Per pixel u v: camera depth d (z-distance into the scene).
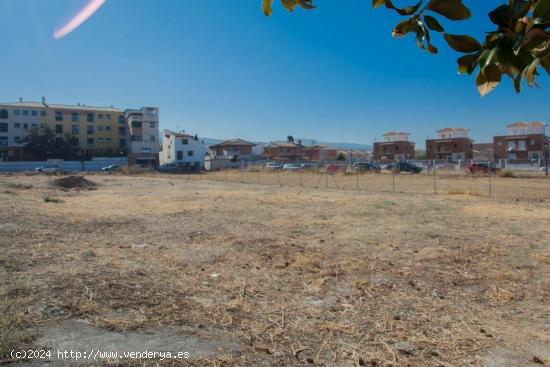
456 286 4.87
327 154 89.44
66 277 4.66
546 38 0.62
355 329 3.55
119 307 3.86
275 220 10.23
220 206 13.36
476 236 8.05
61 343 3.02
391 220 10.26
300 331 3.48
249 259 6.09
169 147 69.94
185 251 6.58
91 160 61.84
